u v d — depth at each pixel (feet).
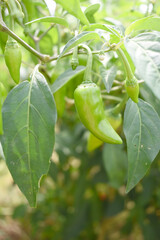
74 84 1.45
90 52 1.04
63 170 2.39
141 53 0.87
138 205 2.38
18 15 1.13
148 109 1.09
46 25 1.58
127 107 1.09
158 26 1.02
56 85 1.28
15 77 1.10
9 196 3.46
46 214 2.97
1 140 0.98
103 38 1.11
